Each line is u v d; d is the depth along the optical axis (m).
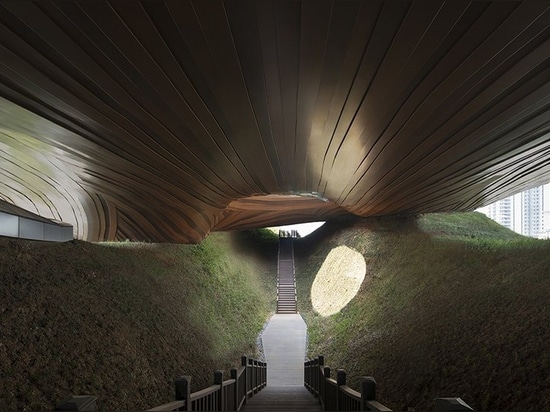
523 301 9.47
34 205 18.33
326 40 5.86
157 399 9.07
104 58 6.18
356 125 9.73
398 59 6.39
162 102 7.91
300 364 19.44
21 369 6.89
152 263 19.11
